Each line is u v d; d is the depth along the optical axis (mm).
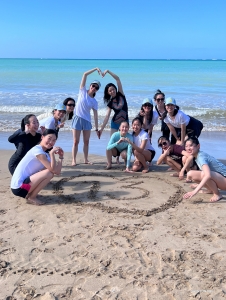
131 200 5293
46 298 3002
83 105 7082
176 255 3711
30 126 5602
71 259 3623
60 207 4973
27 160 4988
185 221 4574
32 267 3453
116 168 7137
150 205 5102
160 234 4188
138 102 16797
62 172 6742
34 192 5047
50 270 3414
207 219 4645
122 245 3916
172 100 6605
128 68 63812
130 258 3650
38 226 4367
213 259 3646
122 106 7270
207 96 19703
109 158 6988
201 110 14938
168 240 4043
